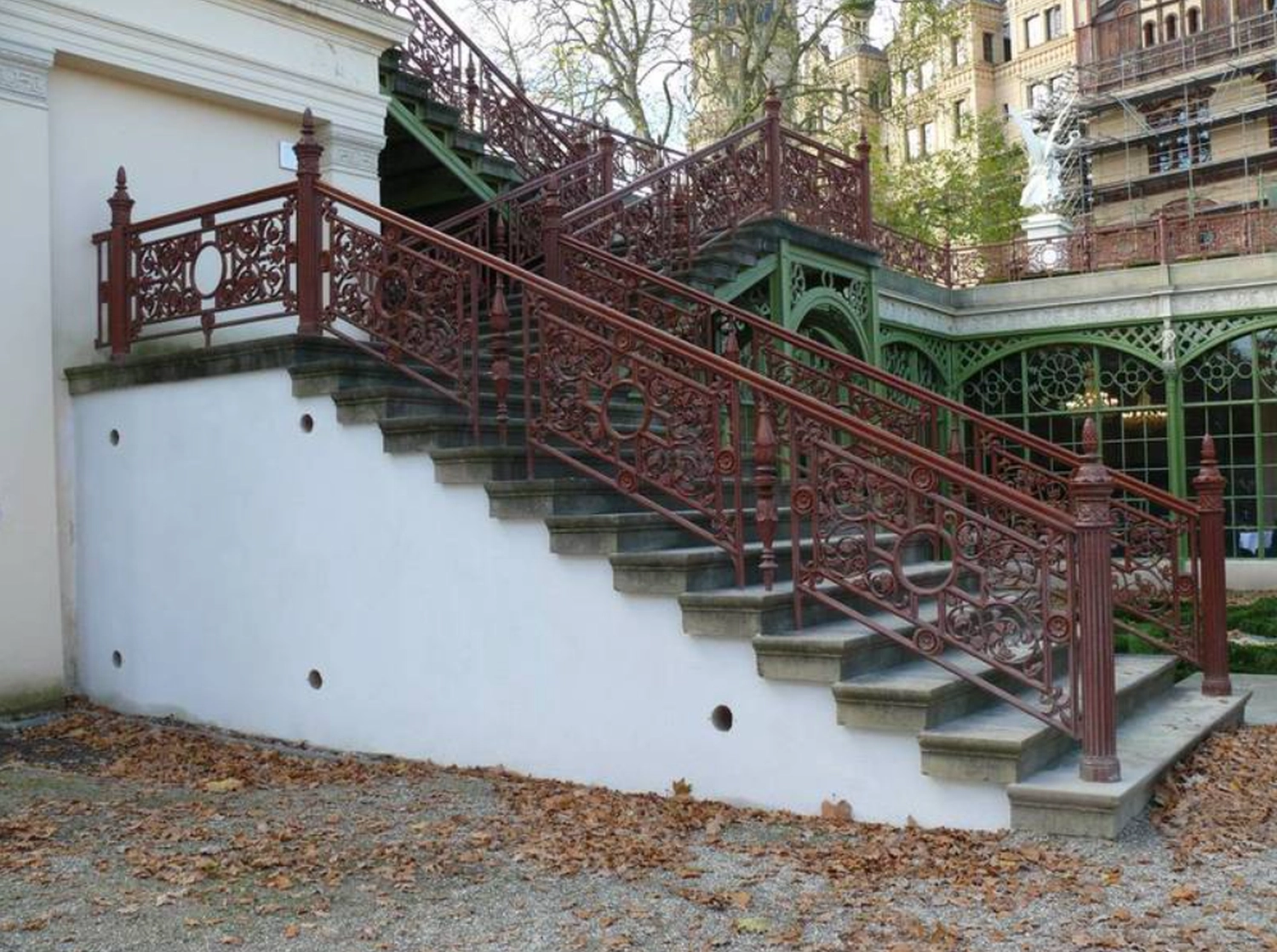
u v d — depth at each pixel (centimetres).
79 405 785
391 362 660
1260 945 364
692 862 452
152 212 851
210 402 714
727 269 1005
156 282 758
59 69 798
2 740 683
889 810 498
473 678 613
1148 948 362
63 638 778
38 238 764
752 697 533
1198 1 4119
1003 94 5384
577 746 579
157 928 383
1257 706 773
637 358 584
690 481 572
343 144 969
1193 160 4069
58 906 404
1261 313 1641
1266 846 462
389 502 640
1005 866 434
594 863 448
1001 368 1853
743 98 2155
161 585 739
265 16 911
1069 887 414
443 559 622
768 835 486
